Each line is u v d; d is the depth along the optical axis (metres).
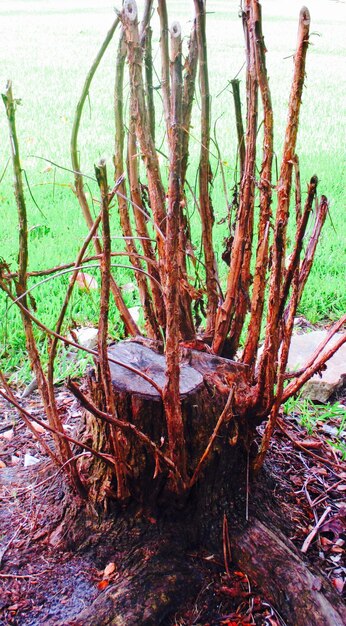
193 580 2.05
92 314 3.66
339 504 2.42
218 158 2.33
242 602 2.03
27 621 1.95
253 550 2.10
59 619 1.96
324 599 1.97
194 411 2.01
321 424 2.95
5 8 17.14
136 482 2.06
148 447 2.01
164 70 2.15
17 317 3.54
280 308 1.93
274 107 8.27
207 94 2.19
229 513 2.17
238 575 2.10
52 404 2.09
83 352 3.34
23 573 2.09
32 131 7.19
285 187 1.85
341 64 11.08
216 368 2.17
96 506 2.14
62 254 4.27
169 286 1.77
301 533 2.27
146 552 2.08
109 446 2.08
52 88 9.18
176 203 1.72
